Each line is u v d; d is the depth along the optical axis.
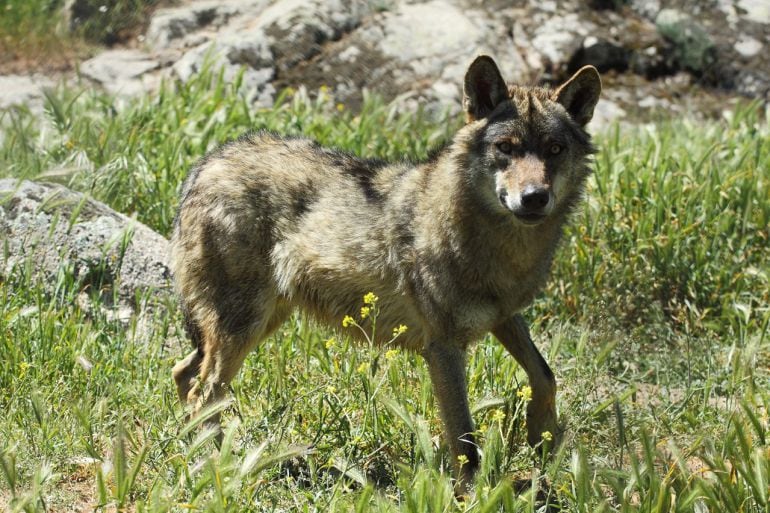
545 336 12.28
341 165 10.21
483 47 20.19
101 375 10.36
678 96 20.42
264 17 21.02
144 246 12.42
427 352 9.51
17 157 14.76
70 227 11.91
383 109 16.61
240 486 8.18
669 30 21.12
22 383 9.98
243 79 19.42
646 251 13.33
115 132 15.41
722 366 11.89
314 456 9.28
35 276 12.23
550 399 9.62
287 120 16.27
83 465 9.17
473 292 9.34
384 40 20.33
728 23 21.48
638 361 11.98
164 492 8.40
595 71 9.59
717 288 13.17
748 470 8.06
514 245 9.26
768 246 13.66
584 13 21.41
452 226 9.24
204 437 8.29
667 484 8.00
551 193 9.04
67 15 22.38
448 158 9.45
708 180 14.03
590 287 12.91
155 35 21.36
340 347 10.56
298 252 10.04
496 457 8.67
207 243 10.11
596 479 8.30
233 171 10.15
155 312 11.89
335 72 19.78
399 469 9.12
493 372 10.47
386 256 9.66
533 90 9.77
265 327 10.44
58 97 18.05
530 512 7.62
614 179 14.28
